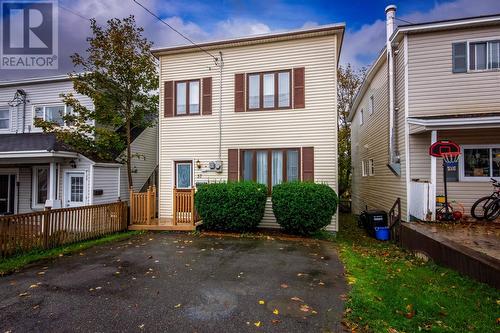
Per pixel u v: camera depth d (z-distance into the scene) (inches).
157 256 251.9
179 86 451.8
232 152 422.9
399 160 386.6
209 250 272.7
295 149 399.9
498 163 337.1
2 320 137.5
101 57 445.7
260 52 417.7
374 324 127.1
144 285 181.2
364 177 636.7
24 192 502.9
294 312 141.8
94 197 456.4
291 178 399.9
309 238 333.1
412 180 355.6
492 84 340.8
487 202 319.0
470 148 344.8
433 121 304.8
